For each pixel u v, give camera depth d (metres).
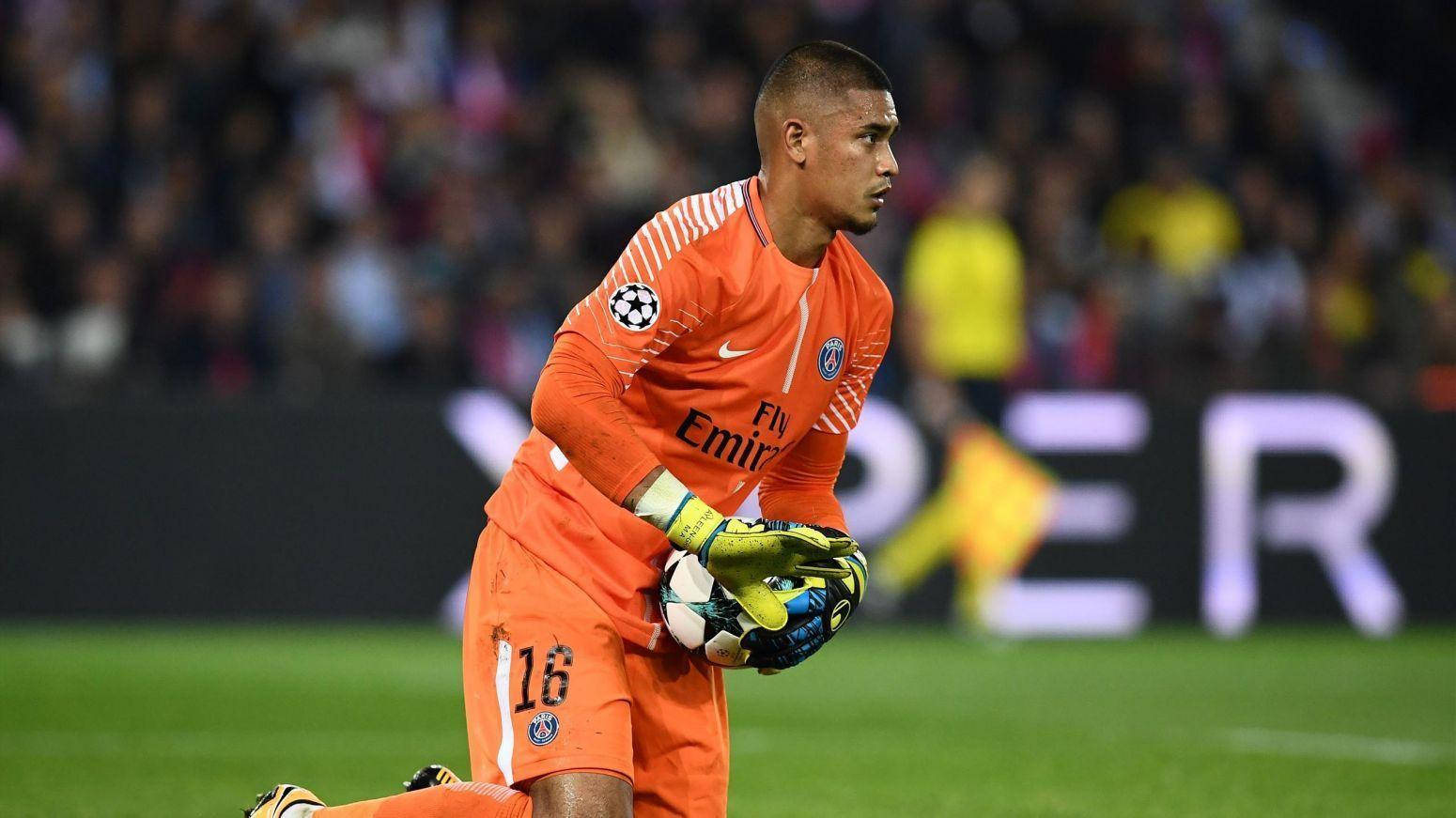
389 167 47.84
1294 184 57.06
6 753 23.30
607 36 54.12
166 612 37.84
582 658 12.97
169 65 48.03
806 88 13.09
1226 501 41.03
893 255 48.25
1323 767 22.98
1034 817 19.61
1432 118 65.81
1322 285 50.59
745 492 14.12
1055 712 28.42
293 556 38.38
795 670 33.59
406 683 30.78
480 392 39.22
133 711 27.22
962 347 39.75
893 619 40.28
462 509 39.03
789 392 13.60
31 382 41.41
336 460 38.59
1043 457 40.50
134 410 37.88
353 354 41.94
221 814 19.47
